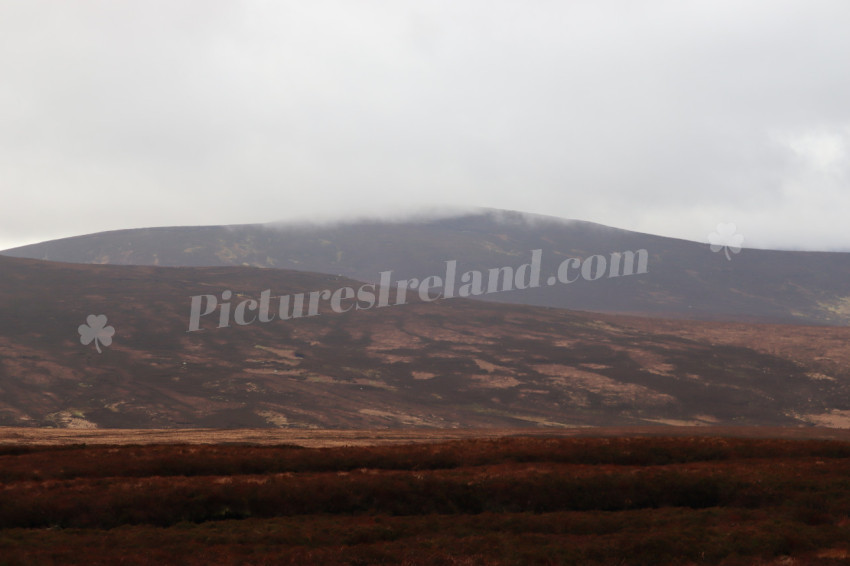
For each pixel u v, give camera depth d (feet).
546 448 180.65
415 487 136.67
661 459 175.11
